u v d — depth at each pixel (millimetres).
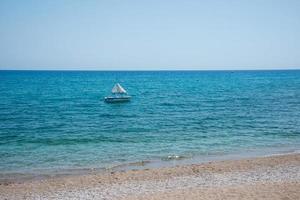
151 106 58562
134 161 23703
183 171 20188
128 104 61688
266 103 61688
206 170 20297
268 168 20484
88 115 47469
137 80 172125
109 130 36031
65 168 22031
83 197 15758
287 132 34469
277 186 16062
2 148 27906
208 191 15492
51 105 59688
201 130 35938
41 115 47125
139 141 30516
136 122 41406
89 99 71125
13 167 22344
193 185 17172
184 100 68625
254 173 19375
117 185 17656
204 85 126188
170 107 56906
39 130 36000
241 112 49812
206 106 57969
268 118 43844
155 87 115062
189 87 113812
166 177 19016
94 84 132250
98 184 17953
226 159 23875
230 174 19297
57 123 40500
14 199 15891
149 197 14953
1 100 67375
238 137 32219
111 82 149250
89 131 35500
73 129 36594
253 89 100812
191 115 47156
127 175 19562
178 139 31359
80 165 22734
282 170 19953
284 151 26391
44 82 143625
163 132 34844
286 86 114875
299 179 17875
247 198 14133
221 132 34750
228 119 43312
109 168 21906
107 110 53219
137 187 17141
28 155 25594
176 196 14828
